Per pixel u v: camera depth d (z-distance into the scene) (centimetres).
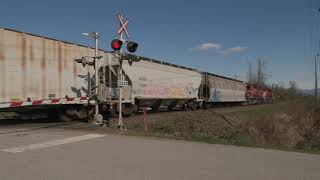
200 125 2305
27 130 1736
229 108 5103
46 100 2045
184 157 1113
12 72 1859
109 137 1509
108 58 2552
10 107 1862
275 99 11269
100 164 995
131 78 2852
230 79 5972
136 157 1098
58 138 1463
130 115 2869
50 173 891
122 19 1814
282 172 951
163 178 862
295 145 2556
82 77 2314
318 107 4769
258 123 2997
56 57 2125
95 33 2006
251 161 1081
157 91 3341
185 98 4006
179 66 3966
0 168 939
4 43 1820
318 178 898
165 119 2434
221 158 1113
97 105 2064
